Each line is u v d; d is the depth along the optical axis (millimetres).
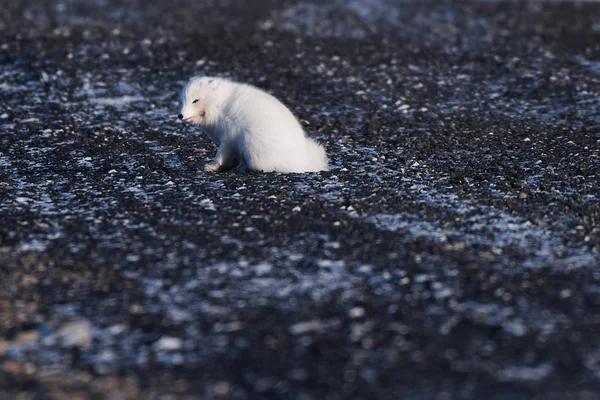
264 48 33594
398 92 28109
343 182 18000
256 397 9812
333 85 28953
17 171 19438
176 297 12352
